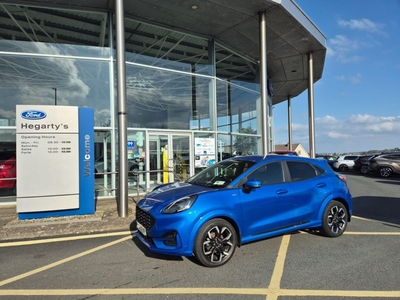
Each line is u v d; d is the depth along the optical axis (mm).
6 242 5340
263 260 4309
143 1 9508
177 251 3922
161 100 11430
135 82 10844
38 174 6727
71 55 10031
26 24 9719
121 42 7250
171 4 9734
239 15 10555
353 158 26562
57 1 9281
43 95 9664
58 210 6895
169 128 11508
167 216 3969
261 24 10344
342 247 4848
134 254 4641
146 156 10852
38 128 6750
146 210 4266
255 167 4777
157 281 3678
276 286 3494
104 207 8023
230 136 13453
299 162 5332
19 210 6570
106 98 10094
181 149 11688
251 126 14852
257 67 15719
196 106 12289
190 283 3607
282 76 17891
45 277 3842
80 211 7066
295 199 4902
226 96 13500
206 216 4023
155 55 11500
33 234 5598
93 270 4043
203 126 12367
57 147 6867
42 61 9727
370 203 8961
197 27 11562
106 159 9867
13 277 3855
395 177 18625
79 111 7148
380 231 5805
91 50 10156
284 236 5484
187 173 11680
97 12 9945
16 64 9500
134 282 3660
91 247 5008
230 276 3787
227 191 4348
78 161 7043
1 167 8625
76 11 9836
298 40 12648
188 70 12211
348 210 5617
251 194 4500
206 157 12203
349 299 3166
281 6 9883
